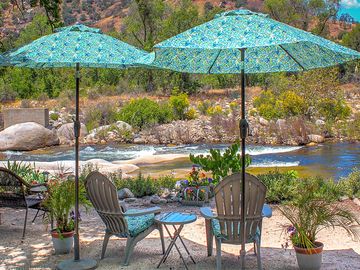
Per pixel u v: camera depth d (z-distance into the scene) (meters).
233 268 5.34
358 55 4.16
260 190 4.96
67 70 36.44
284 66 4.93
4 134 20.56
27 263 5.56
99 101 30.45
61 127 23.09
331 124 22.38
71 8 108.00
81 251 6.01
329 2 45.97
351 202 8.34
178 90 32.34
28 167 10.52
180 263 5.54
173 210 8.20
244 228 4.80
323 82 24.23
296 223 5.14
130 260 5.66
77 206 5.45
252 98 29.31
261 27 4.07
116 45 5.18
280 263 5.46
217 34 4.07
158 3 41.72
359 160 15.92
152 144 21.88
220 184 4.96
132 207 8.47
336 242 6.21
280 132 21.22
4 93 34.22
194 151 18.98
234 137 22.16
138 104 25.00
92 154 18.94
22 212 8.13
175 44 4.02
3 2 11.62
